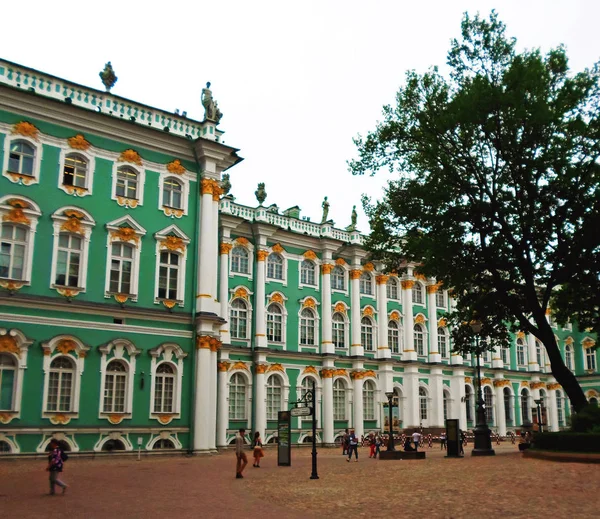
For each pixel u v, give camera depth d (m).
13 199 29.69
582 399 28.25
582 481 17.31
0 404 28.19
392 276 54.56
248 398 44.06
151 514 14.24
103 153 32.97
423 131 30.27
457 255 29.95
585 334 72.19
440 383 55.88
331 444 46.75
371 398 51.38
